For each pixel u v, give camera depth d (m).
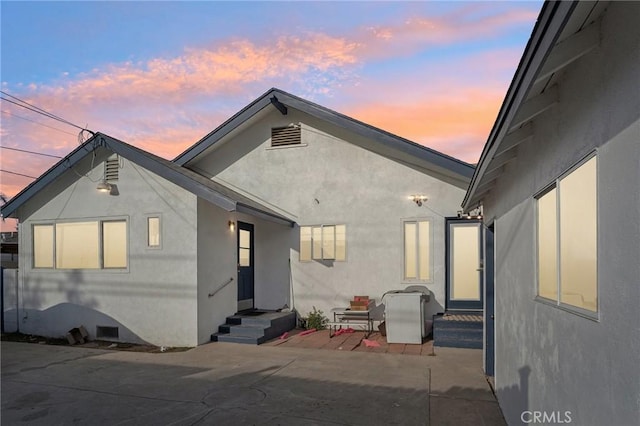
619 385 1.82
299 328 10.65
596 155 2.09
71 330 9.41
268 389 5.91
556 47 2.12
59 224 10.14
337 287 10.64
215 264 9.51
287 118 11.28
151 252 9.20
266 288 11.17
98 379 6.49
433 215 10.09
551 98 2.79
